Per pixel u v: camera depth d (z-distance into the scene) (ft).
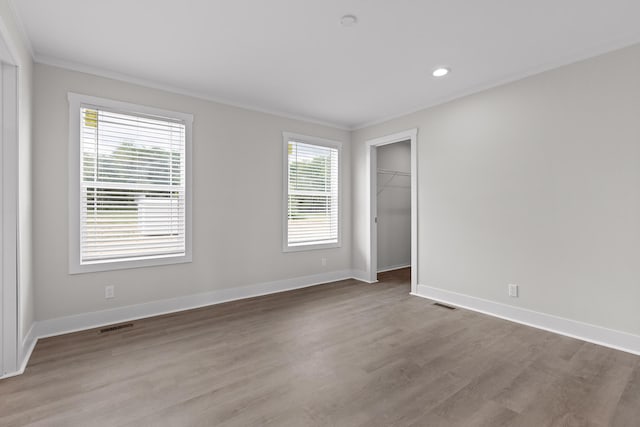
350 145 16.76
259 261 13.48
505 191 10.61
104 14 7.14
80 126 9.57
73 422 5.43
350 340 8.87
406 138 13.96
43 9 6.91
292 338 9.00
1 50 6.39
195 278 11.77
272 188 13.84
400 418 5.55
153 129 10.87
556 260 9.48
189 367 7.32
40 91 8.98
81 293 9.62
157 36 8.09
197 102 11.80
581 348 8.32
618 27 7.66
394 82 10.93
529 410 5.78
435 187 12.74
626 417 5.57
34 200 8.89
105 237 10.04
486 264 11.16
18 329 7.10
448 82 10.93
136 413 5.67
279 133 14.05
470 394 6.28
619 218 8.33
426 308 11.69
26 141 7.93
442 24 7.56
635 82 8.04
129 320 10.33
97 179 9.90
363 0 6.68
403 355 7.97
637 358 7.75
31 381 6.70
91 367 7.30
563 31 7.84
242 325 9.99
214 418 5.54
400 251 20.11
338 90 11.64
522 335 9.20
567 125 9.20
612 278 8.45
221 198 12.37
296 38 8.20
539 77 9.78
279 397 6.17
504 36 8.08
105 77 9.97
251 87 11.37
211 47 8.63
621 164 8.28
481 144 11.26
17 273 7.06
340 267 16.39
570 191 9.17
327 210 15.98
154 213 10.91
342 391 6.38
